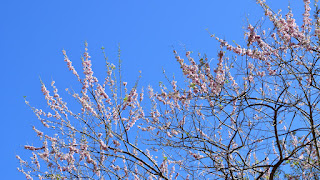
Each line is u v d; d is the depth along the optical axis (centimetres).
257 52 597
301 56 620
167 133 673
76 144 630
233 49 583
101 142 623
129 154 640
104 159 629
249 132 549
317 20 607
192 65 620
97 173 626
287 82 617
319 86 606
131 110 671
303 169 649
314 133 577
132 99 663
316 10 602
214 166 593
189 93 630
